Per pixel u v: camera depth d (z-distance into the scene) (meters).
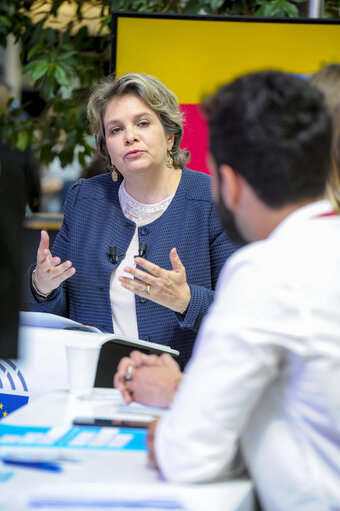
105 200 5.06
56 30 8.35
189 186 4.93
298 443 2.11
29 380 3.82
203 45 6.09
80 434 2.70
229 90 2.33
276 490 2.13
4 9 8.26
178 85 6.11
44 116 8.91
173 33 6.09
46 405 3.11
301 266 2.10
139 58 6.11
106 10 8.48
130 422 2.82
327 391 2.05
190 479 2.12
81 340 3.80
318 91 2.32
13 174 2.79
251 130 2.23
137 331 4.78
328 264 2.11
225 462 2.13
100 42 8.41
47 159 8.77
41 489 2.09
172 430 2.14
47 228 8.70
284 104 2.24
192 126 6.07
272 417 2.14
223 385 2.05
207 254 4.79
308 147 2.23
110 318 4.81
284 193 2.26
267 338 2.04
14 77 12.84
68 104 8.45
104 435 2.69
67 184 12.57
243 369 2.04
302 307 2.06
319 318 2.06
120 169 4.78
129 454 2.46
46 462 2.32
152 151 4.68
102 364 4.05
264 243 2.20
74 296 4.96
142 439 2.64
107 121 4.77
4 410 3.85
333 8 7.98
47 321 4.09
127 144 4.67
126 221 4.93
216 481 2.18
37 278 4.61
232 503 2.00
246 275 2.12
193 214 4.84
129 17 6.08
